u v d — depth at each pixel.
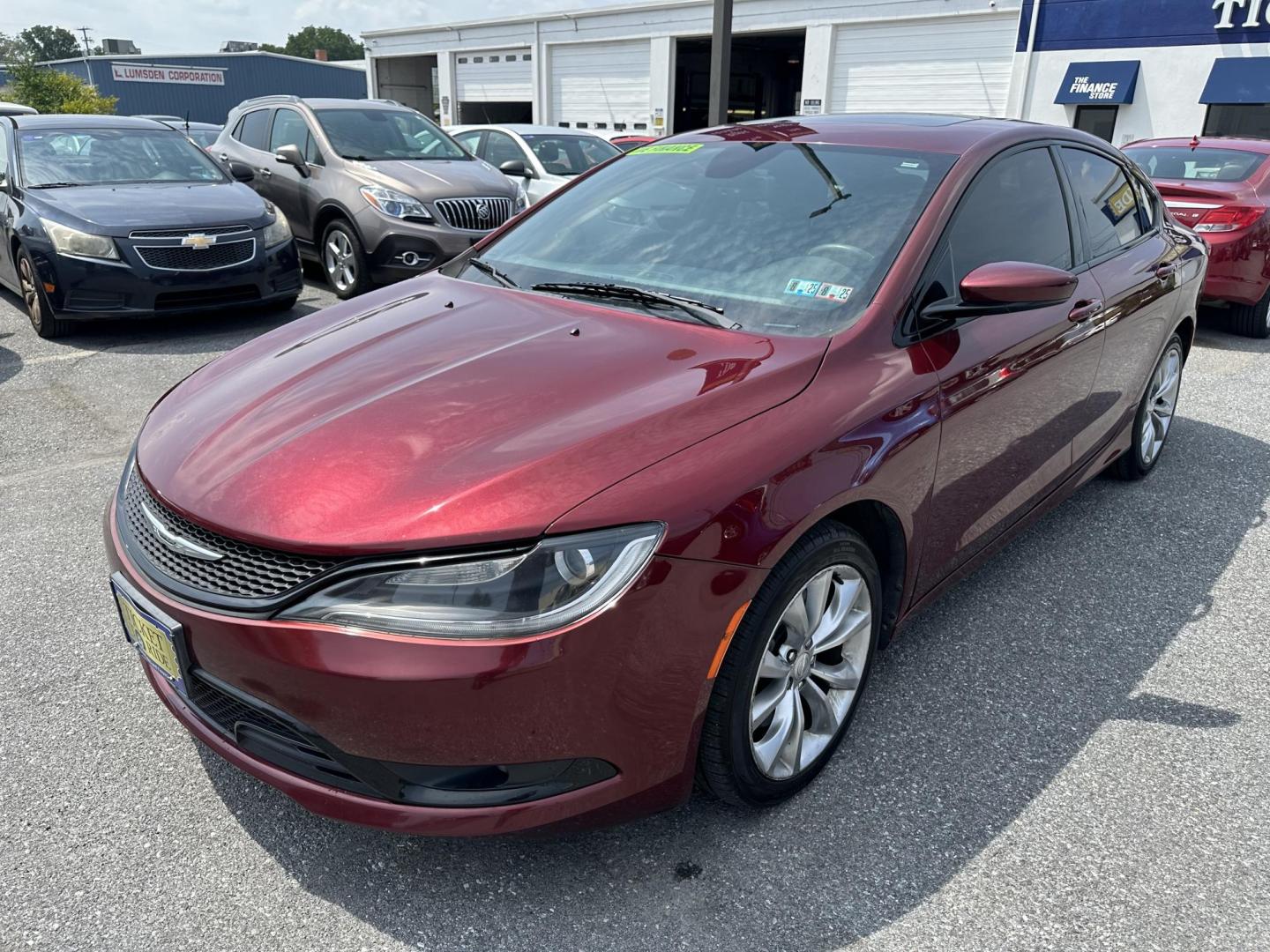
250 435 2.08
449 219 7.63
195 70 53.34
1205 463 4.62
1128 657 2.94
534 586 1.71
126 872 2.04
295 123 8.57
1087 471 3.65
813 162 2.94
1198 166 7.53
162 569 1.96
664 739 1.89
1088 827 2.22
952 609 3.21
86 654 2.84
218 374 2.53
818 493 2.02
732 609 1.88
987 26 19.61
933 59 20.62
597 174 3.43
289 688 1.77
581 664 1.73
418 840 2.15
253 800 2.27
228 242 6.50
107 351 6.23
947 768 2.42
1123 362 3.57
